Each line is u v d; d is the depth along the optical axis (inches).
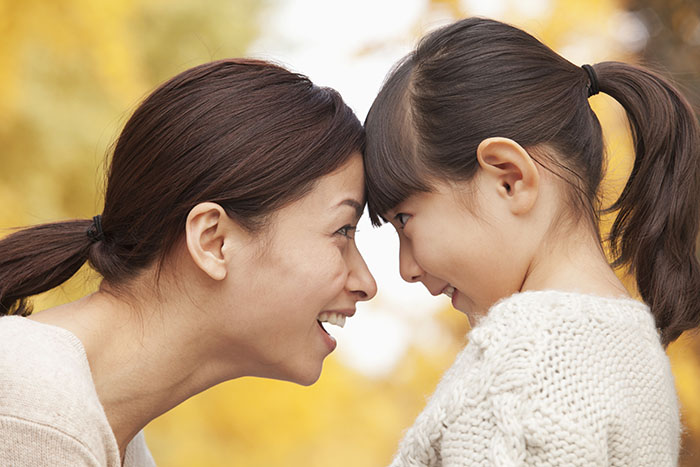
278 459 236.5
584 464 56.5
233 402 232.8
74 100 188.9
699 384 187.9
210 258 66.8
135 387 67.6
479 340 61.7
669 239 72.1
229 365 71.5
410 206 72.4
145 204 67.4
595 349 60.1
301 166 68.6
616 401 58.9
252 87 69.4
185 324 68.2
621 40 198.7
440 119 70.4
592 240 69.5
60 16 179.5
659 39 195.0
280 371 72.1
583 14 195.5
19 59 172.9
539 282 68.0
